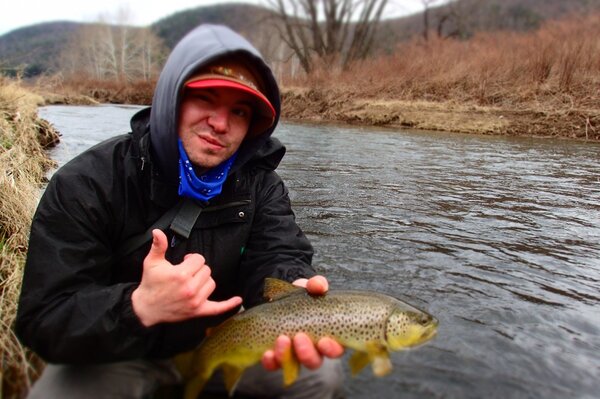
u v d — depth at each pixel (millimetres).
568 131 4133
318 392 626
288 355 553
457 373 710
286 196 786
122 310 542
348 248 1231
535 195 1891
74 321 544
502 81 5254
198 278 534
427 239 1322
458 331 833
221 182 649
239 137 645
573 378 710
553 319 891
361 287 1004
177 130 603
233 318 589
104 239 622
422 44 7422
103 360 561
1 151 1484
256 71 655
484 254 1220
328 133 4164
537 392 675
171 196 647
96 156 634
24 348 708
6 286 869
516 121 4438
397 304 596
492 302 954
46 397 561
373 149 3131
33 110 2932
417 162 2629
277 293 633
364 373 702
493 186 2041
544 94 4797
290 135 3926
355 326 573
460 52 6344
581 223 1521
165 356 643
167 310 532
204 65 597
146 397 625
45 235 580
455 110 4910
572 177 2291
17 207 1145
